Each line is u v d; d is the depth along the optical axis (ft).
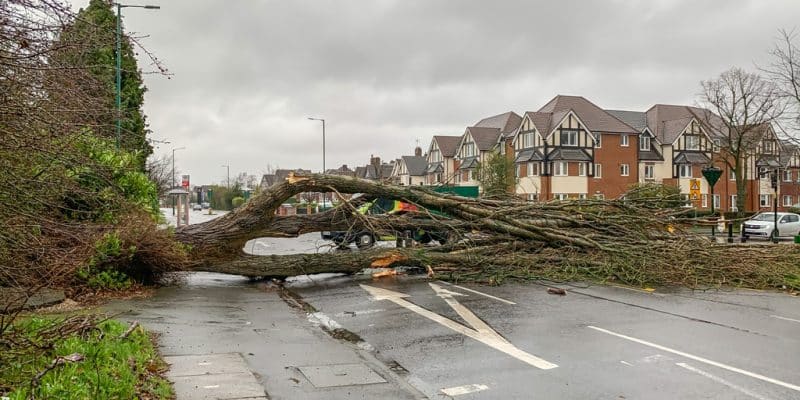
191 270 45.34
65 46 17.13
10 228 17.93
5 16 15.99
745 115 139.44
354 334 29.32
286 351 24.95
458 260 48.75
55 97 18.16
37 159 19.45
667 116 204.95
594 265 46.88
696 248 47.39
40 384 15.76
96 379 16.58
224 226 45.93
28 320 23.77
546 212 51.70
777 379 21.24
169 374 20.27
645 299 38.27
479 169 157.07
